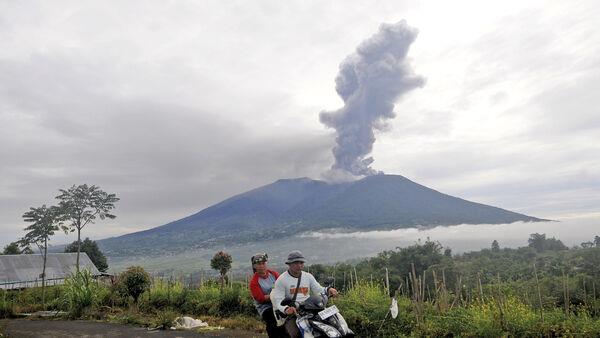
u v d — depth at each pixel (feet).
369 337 36.47
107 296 58.34
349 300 40.29
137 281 56.80
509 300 35.83
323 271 106.52
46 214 163.73
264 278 25.57
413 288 38.70
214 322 44.75
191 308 53.21
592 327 30.42
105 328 42.86
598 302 35.29
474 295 41.50
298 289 23.13
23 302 66.64
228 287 54.19
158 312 49.49
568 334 30.53
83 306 54.75
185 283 62.08
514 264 223.51
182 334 38.68
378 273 115.55
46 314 54.44
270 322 25.08
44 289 72.23
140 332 40.24
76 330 41.91
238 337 36.99
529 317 32.89
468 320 34.53
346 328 21.47
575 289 58.54
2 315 55.11
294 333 22.34
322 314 21.58
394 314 25.11
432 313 38.04
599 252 205.16
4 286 183.52
